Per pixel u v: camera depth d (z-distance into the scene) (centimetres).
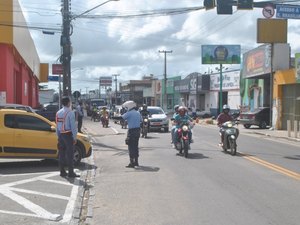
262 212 865
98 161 1678
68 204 966
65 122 1290
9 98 2989
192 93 7069
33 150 1486
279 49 3831
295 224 783
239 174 1311
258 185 1138
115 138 2738
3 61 2889
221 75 5756
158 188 1113
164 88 8644
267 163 1551
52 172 1397
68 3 2709
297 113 3453
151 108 3450
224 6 2042
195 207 911
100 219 840
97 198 1023
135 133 1483
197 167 1452
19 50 3294
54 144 1506
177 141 1816
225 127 1861
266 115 3831
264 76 4300
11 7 2842
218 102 6200
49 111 3306
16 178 1285
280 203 939
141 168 1450
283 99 3659
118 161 1669
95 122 4928
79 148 1570
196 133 3083
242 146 2197
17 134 1469
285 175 1295
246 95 5038
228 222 798
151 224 798
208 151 1931
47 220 837
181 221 811
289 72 3484
